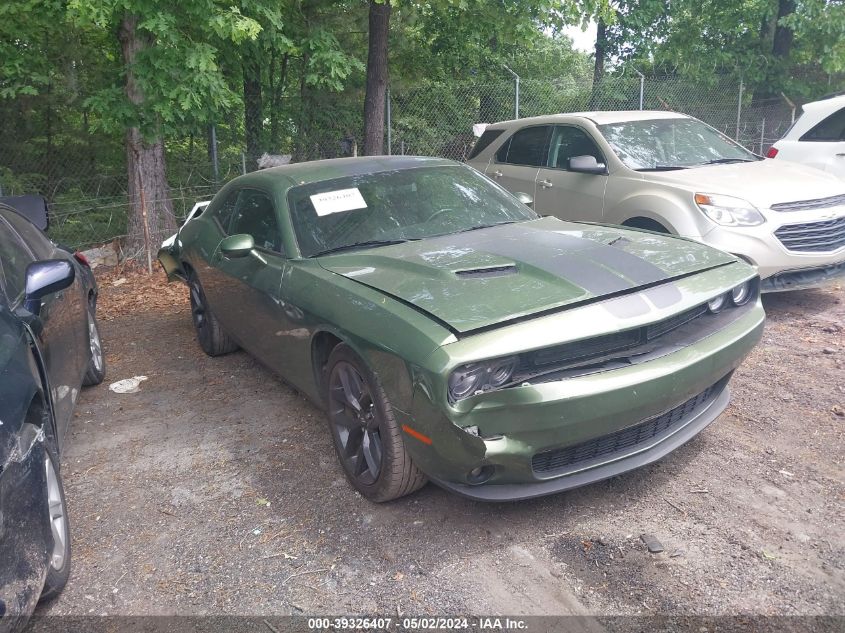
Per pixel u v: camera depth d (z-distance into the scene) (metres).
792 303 6.46
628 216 6.40
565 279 3.19
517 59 18.33
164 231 9.82
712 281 3.41
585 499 3.39
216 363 5.75
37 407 2.87
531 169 7.82
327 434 4.29
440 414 2.77
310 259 3.99
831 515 3.13
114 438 4.45
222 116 10.87
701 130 7.42
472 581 2.85
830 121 8.64
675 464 3.65
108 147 12.35
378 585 2.87
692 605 2.63
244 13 9.06
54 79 11.17
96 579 3.02
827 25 14.27
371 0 10.70
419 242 4.04
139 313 7.56
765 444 3.80
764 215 5.65
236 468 3.94
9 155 11.81
